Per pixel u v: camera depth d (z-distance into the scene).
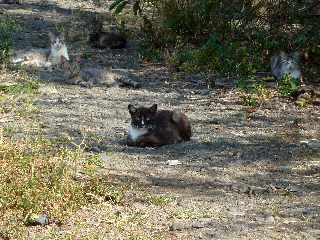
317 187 5.77
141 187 5.64
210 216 5.23
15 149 5.79
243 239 4.81
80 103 7.70
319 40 9.30
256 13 9.92
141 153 6.33
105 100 7.88
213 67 9.06
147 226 4.99
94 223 5.00
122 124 7.08
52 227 4.92
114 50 10.20
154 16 10.79
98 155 6.02
